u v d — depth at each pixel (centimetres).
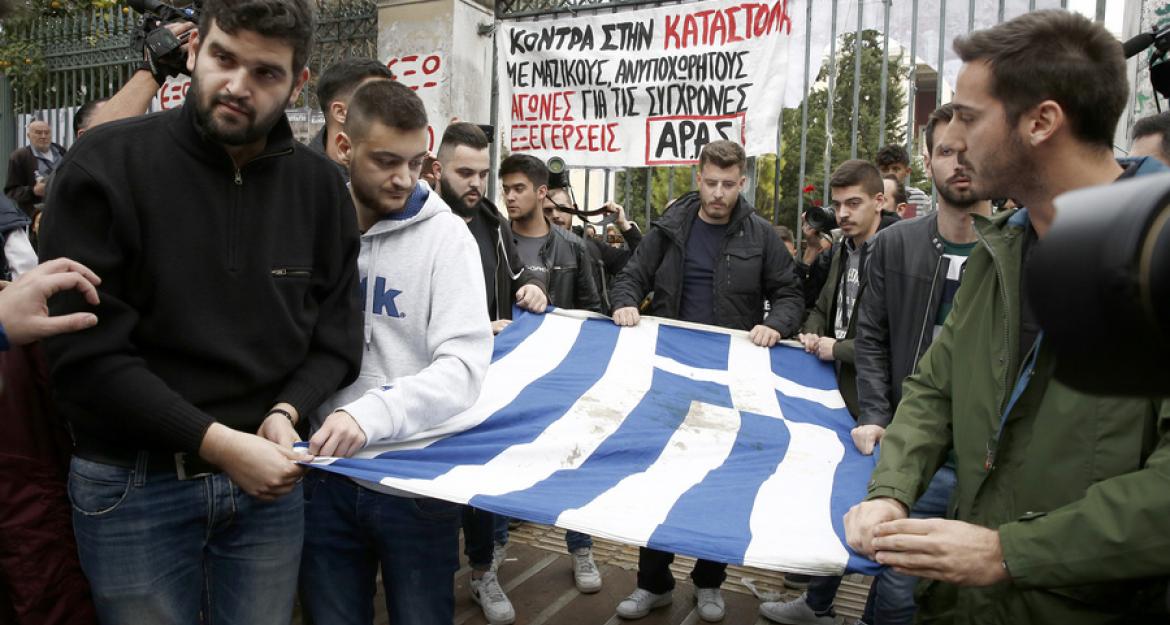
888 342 304
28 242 286
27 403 194
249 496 197
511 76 609
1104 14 450
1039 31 159
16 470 192
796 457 271
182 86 700
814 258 472
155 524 186
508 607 363
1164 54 333
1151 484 143
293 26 175
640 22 564
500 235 386
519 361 328
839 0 525
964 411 183
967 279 191
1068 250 67
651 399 308
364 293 231
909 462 190
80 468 185
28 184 704
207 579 202
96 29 811
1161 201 63
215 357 185
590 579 394
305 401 199
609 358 341
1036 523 153
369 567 245
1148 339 63
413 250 230
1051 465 164
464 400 226
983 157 167
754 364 351
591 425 277
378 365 231
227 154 184
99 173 173
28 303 158
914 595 194
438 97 604
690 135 554
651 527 199
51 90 846
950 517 192
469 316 229
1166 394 67
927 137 306
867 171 365
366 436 206
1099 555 145
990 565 155
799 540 192
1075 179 161
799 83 529
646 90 565
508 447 245
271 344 193
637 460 261
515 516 203
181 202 181
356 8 661
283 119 194
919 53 508
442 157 368
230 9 169
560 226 491
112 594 185
